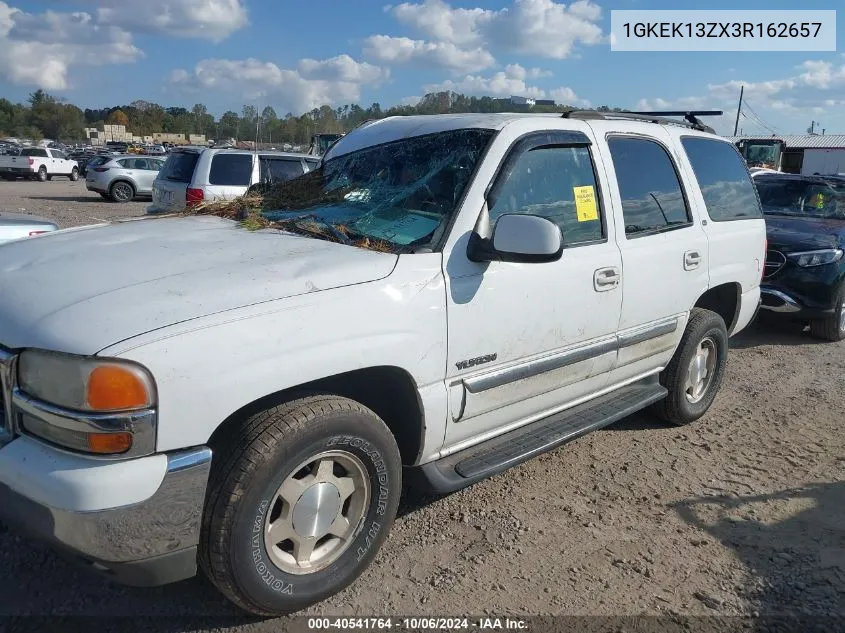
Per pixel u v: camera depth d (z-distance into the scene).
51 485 2.24
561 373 3.70
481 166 3.33
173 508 2.35
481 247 3.15
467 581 3.12
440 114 4.11
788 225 8.16
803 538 3.60
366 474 2.89
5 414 2.45
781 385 6.19
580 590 3.10
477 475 3.29
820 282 7.46
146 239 3.25
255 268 2.77
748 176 5.44
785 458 4.61
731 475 4.32
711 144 5.06
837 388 6.15
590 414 4.04
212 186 11.86
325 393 2.80
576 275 3.62
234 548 2.50
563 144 3.72
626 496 3.99
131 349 2.25
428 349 3.00
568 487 4.07
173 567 2.42
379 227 3.37
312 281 2.73
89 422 2.22
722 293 5.31
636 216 4.14
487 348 3.25
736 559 3.39
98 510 2.22
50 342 2.30
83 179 37.78
